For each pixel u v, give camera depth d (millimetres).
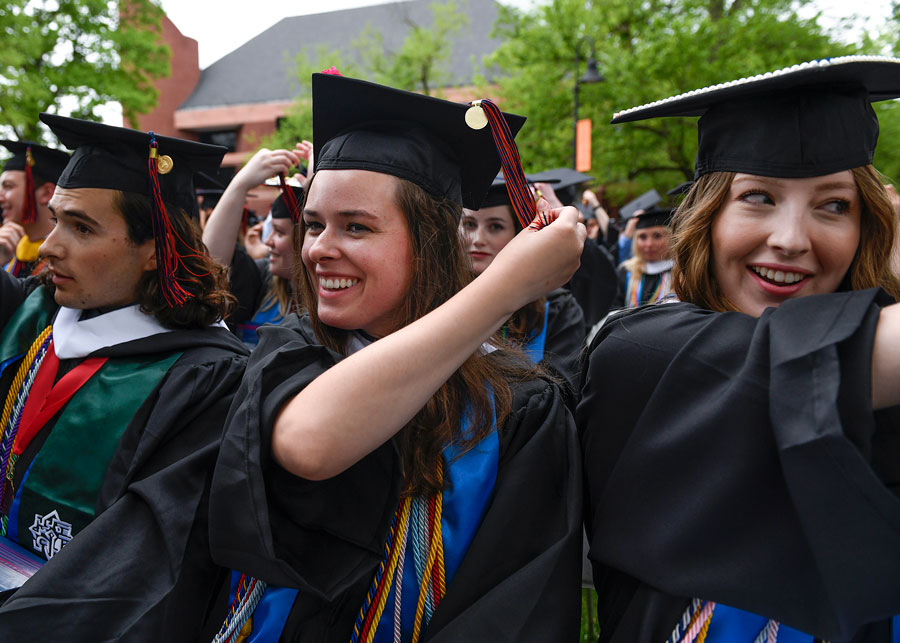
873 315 987
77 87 15570
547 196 3674
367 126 1280
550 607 1163
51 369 1805
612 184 19047
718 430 1065
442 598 1214
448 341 1036
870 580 938
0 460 1780
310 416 1009
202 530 1389
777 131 1169
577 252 1101
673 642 1121
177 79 37375
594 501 1281
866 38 14328
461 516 1264
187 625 1298
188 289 1847
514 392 1418
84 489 1634
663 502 1122
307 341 1343
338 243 1227
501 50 17812
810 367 965
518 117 1313
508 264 1069
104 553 1297
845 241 1177
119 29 16469
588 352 1462
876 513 909
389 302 1256
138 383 1685
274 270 3598
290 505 1159
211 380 1675
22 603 1182
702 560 1081
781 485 1033
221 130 37156
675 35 14305
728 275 1262
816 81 1132
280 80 37625
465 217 3098
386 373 1006
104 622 1208
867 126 1185
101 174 1745
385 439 1040
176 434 1608
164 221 1742
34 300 2002
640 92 14797
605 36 15891
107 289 1801
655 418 1151
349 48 38406
